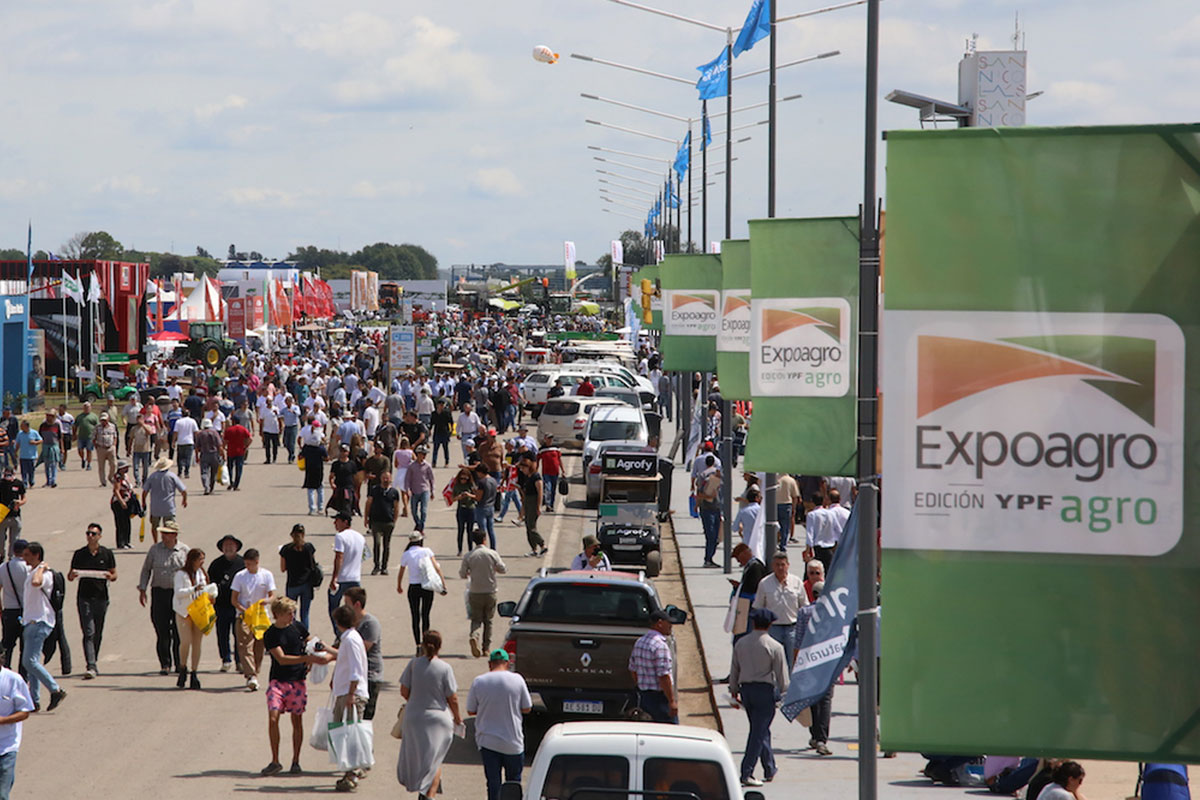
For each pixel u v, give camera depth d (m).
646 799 25.77
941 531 24.25
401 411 128.12
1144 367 23.80
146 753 42.16
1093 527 23.91
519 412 153.88
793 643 45.91
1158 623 23.78
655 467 82.94
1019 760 37.19
